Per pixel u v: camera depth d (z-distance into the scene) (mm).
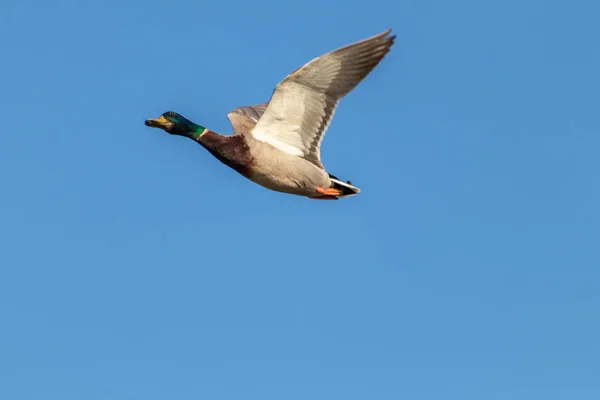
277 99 16781
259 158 17062
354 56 16312
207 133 17578
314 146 17000
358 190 17328
